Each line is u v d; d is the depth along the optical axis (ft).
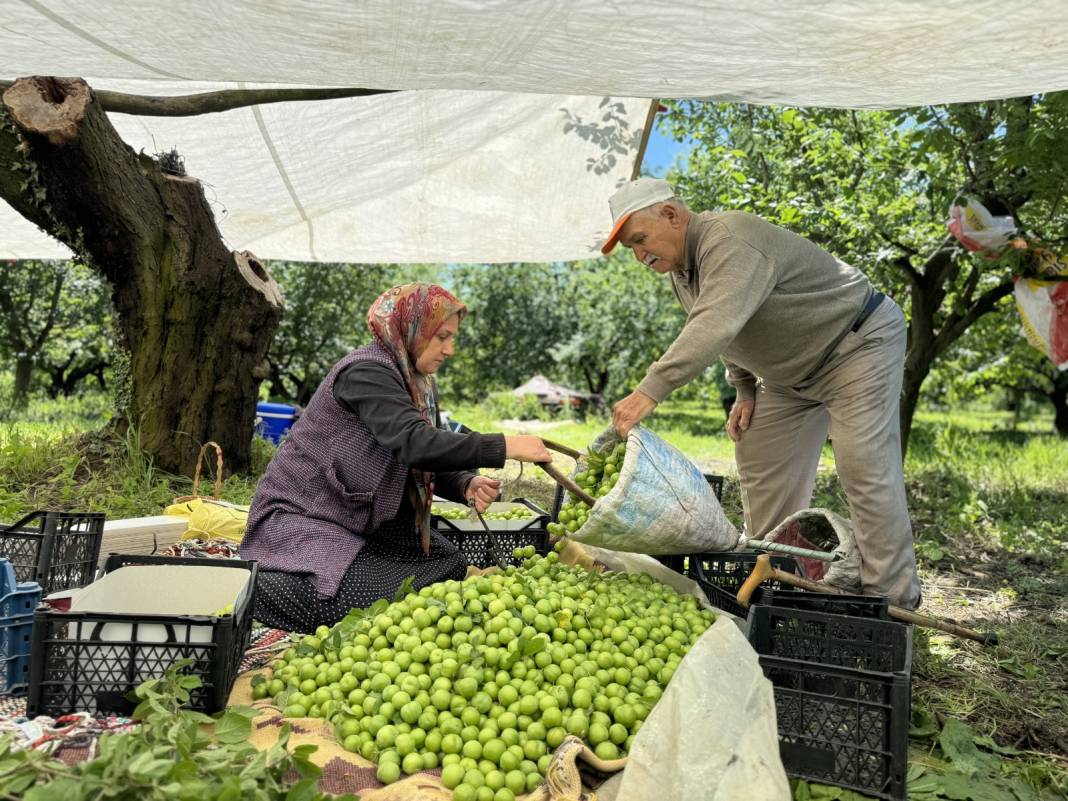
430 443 11.64
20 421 49.70
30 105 18.61
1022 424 115.24
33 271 66.13
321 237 26.76
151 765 6.50
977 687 13.05
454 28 9.69
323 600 11.85
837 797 8.63
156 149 22.03
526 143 22.36
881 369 13.64
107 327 68.28
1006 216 27.02
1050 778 10.00
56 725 8.61
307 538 12.31
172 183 21.66
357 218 25.52
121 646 8.98
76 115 18.56
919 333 32.94
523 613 10.16
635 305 105.09
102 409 61.67
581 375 121.19
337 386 12.58
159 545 16.46
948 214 29.71
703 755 7.80
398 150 21.89
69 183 19.83
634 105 21.50
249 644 11.34
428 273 114.11
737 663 8.64
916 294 32.63
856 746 8.70
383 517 12.53
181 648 9.00
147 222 21.50
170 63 11.14
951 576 21.40
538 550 16.30
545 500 28.09
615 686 9.53
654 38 9.96
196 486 17.72
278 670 10.32
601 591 11.76
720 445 59.36
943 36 9.77
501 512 19.29
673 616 11.18
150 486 21.71
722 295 12.41
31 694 8.86
